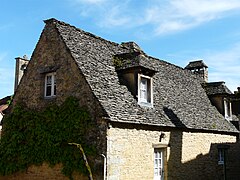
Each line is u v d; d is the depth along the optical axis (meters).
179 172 16.61
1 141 16.19
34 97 15.48
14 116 15.94
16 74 27.72
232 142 22.33
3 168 15.63
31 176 14.66
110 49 17.62
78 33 16.38
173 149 16.39
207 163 19.19
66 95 14.20
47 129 14.43
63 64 14.62
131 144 13.85
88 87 13.52
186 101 20.20
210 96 23.91
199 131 18.70
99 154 12.71
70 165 13.29
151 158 14.88
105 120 12.79
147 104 15.91
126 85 15.71
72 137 13.50
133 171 13.79
